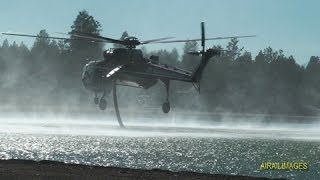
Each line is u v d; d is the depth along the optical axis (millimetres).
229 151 85938
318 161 75375
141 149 85125
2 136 102688
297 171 62781
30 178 37469
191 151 84250
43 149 82000
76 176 38219
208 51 78188
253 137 115312
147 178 39625
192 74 78812
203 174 42969
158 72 79812
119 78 81062
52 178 37625
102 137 104438
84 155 74938
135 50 80438
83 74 84000
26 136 103938
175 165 66438
